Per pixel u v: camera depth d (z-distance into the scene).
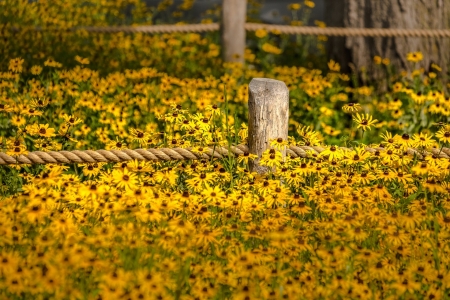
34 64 12.09
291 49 16.28
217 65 13.70
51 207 6.59
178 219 6.36
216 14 18.34
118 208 6.37
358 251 6.15
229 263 5.97
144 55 13.79
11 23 14.38
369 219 6.76
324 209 6.95
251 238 6.68
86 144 9.89
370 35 13.13
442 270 6.15
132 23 16.73
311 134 8.84
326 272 5.89
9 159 7.91
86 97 10.23
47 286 5.38
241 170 8.03
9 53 12.70
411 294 5.92
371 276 5.91
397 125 11.15
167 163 8.52
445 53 13.63
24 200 6.76
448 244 6.64
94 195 6.60
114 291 5.38
